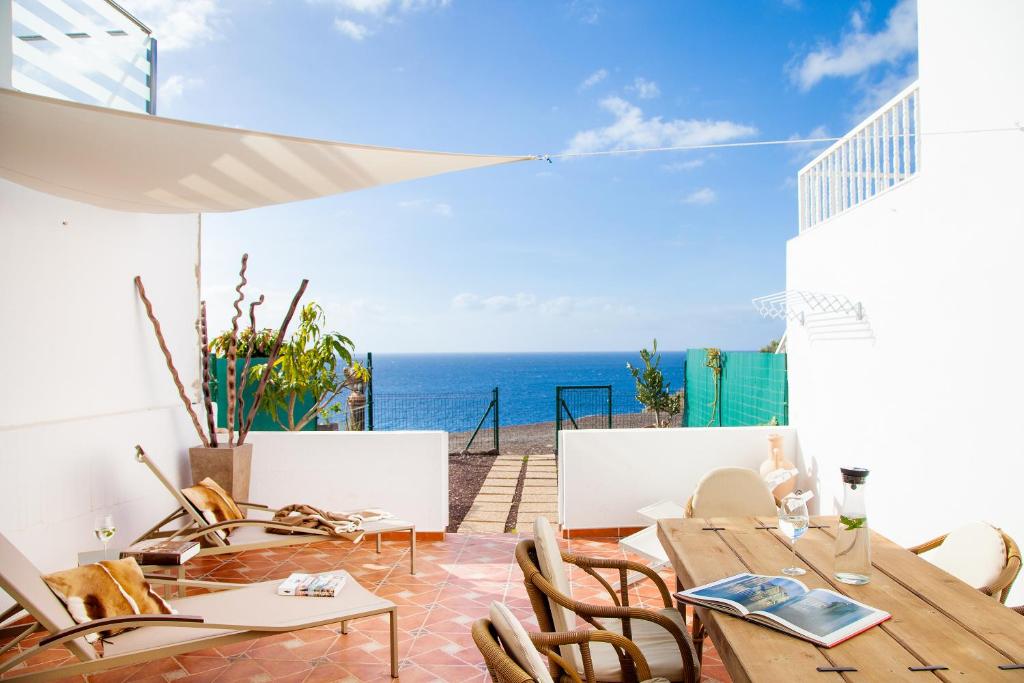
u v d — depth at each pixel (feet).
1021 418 12.10
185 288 20.54
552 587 8.00
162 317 19.42
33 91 15.71
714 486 13.08
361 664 12.03
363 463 20.21
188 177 13.44
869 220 17.47
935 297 14.70
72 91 16.89
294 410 32.53
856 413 18.11
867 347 17.57
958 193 13.94
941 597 7.90
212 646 9.87
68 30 16.79
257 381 30.66
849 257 18.53
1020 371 12.10
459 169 14.33
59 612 9.21
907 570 8.89
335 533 15.38
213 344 31.27
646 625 9.71
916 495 15.38
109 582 10.07
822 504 20.06
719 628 7.10
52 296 15.37
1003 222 12.59
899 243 16.10
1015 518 12.28
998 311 12.70
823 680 5.92
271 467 20.33
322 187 14.62
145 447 18.06
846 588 8.20
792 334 22.15
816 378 20.44
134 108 19.10
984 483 13.11
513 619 5.56
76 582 9.75
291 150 12.54
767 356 25.29
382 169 13.93
